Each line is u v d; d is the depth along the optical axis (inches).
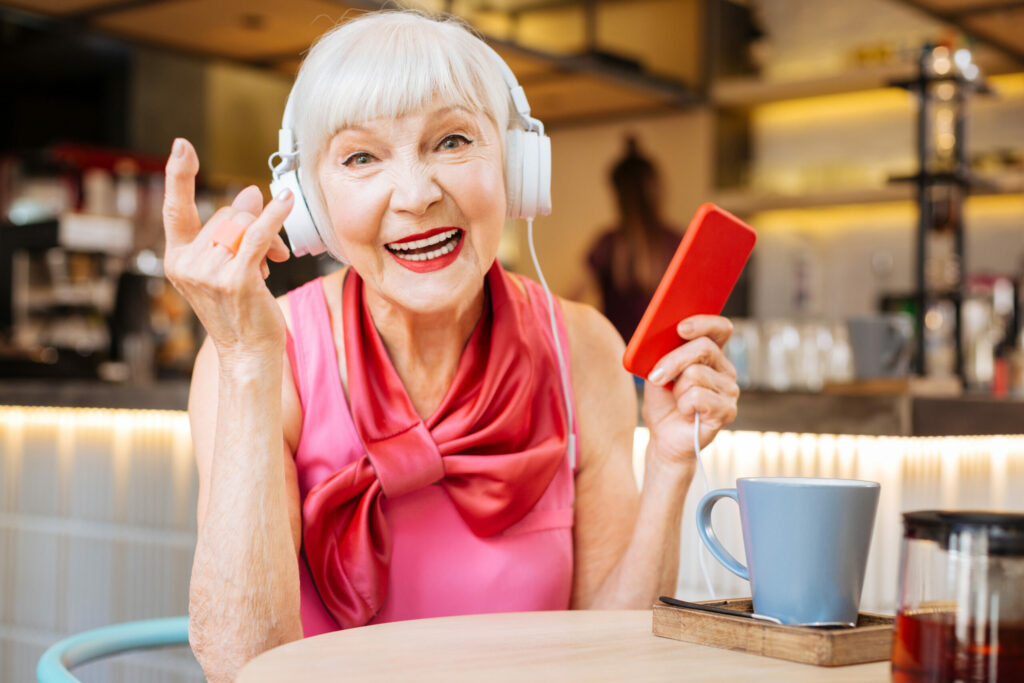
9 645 103.0
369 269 37.1
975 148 187.3
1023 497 85.4
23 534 102.8
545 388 42.0
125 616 95.4
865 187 188.2
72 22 122.1
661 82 187.8
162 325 180.7
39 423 102.0
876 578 67.6
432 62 35.6
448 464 38.7
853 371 84.3
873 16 201.8
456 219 36.6
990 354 114.3
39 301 178.9
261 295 31.7
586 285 216.2
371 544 38.3
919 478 69.4
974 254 187.3
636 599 39.7
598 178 215.8
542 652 28.2
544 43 161.3
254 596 31.9
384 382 39.8
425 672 25.7
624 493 44.2
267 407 32.6
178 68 215.0
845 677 25.5
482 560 39.6
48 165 185.5
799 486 28.0
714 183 205.2
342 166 36.5
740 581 71.6
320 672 25.7
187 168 31.4
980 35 127.8
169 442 93.0
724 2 208.4
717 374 38.2
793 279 205.5
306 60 37.7
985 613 22.9
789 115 208.5
